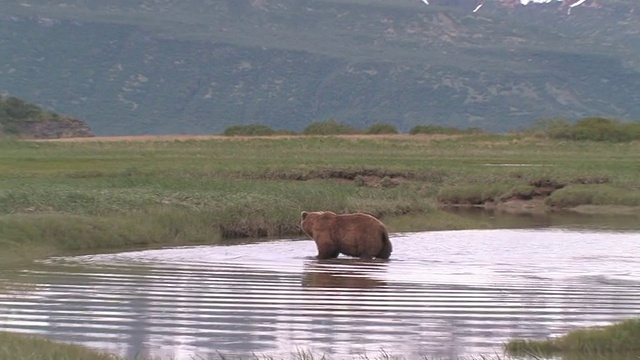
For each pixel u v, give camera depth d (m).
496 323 53.41
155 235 93.62
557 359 45.19
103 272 70.69
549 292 63.50
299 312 56.12
